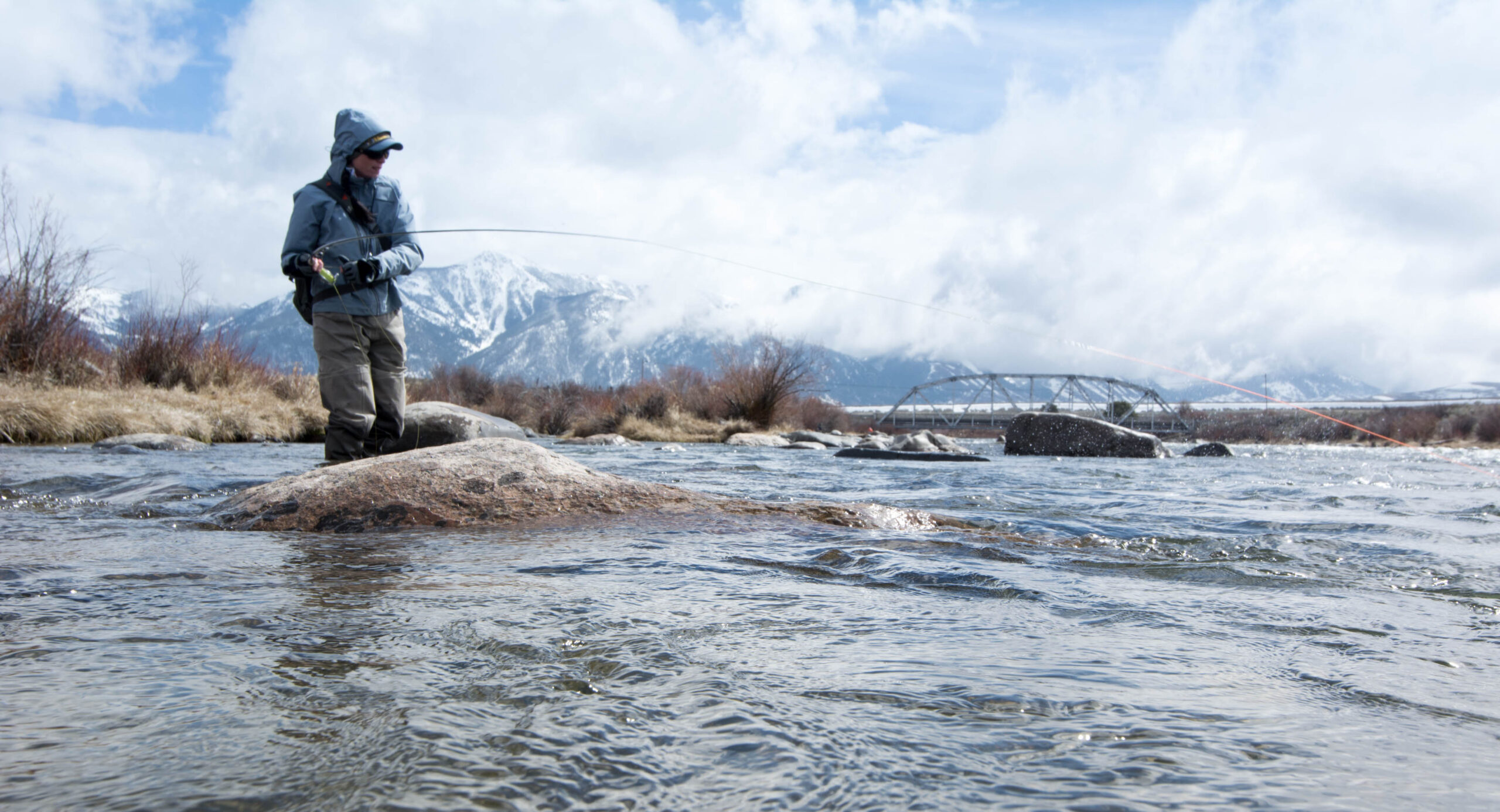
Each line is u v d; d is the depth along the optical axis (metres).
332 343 5.75
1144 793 0.92
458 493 3.54
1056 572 2.56
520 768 0.94
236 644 1.49
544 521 3.43
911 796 0.90
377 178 6.00
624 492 3.79
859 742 1.06
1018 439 15.92
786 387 23.47
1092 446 15.21
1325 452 24.19
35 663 1.37
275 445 11.92
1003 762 1.00
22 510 3.78
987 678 1.37
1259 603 2.14
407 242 6.15
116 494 4.45
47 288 12.80
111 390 13.05
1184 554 3.00
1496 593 2.34
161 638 1.54
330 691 1.22
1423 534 3.64
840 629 1.71
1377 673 1.48
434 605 1.85
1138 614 1.96
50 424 10.48
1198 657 1.56
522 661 1.40
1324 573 2.64
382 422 6.15
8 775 0.91
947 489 6.07
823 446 17.86
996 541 3.21
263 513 3.34
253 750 0.99
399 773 0.92
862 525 3.58
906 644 1.59
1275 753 1.06
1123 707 1.23
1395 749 1.08
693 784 0.92
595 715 1.13
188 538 2.99
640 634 1.60
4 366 12.21
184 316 15.30
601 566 2.44
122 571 2.27
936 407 95.69
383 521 3.31
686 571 2.38
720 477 7.38
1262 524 3.95
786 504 3.83
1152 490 6.19
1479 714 1.25
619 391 25.41
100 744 1.00
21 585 2.05
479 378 30.27
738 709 1.17
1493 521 4.26
